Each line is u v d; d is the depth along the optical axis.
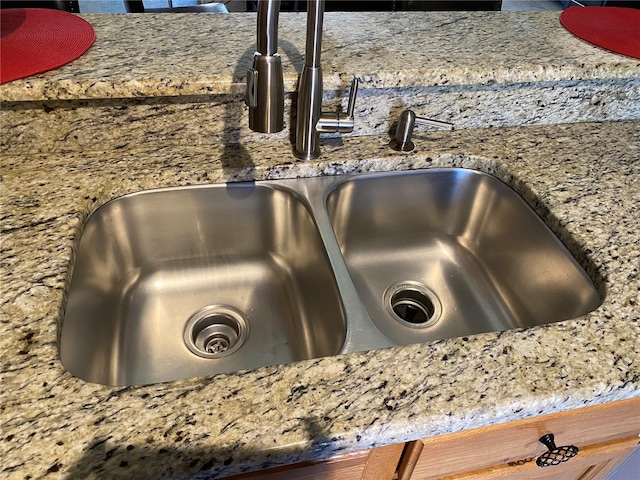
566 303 0.79
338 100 0.91
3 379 0.53
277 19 0.67
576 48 1.01
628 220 0.80
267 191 0.90
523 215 0.89
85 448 0.48
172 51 0.90
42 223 0.74
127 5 1.62
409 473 0.67
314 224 0.84
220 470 0.49
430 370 0.57
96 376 0.74
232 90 0.83
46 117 0.83
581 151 0.97
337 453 0.53
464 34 1.04
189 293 0.94
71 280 0.69
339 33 1.01
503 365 0.58
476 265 1.01
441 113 0.99
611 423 0.73
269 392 0.54
